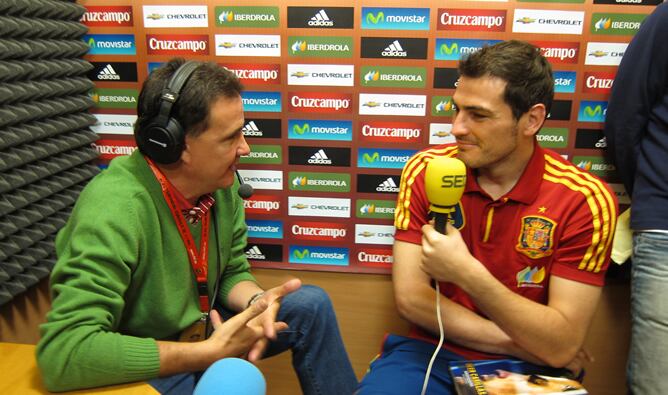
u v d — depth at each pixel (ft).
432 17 5.22
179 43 5.54
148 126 3.64
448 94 5.41
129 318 4.09
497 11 5.17
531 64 3.89
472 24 5.22
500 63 3.84
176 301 4.17
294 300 4.73
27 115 4.74
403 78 5.41
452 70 5.35
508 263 4.42
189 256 4.29
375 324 6.15
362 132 5.60
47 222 5.29
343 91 5.50
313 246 6.01
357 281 6.05
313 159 5.74
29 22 4.74
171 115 3.65
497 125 3.94
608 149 5.25
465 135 4.04
